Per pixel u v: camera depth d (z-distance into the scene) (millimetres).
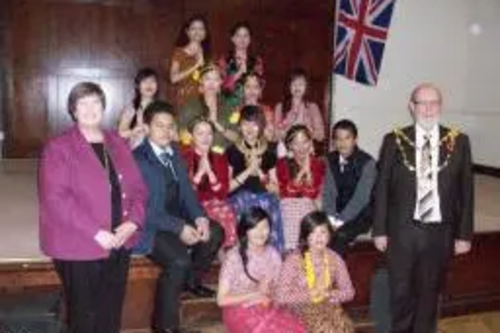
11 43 6543
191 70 4723
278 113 5234
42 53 6637
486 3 7566
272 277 3338
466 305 4523
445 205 3297
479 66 7668
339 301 3385
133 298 3785
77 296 2906
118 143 2990
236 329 3266
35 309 2947
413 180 3299
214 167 3883
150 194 3408
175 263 3438
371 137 7570
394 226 3357
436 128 3314
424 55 7602
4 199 5016
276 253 3391
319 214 3318
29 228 4211
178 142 4105
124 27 6801
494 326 4293
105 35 6766
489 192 6273
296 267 3303
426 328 3488
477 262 4629
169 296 3482
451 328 4227
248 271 3289
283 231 3857
